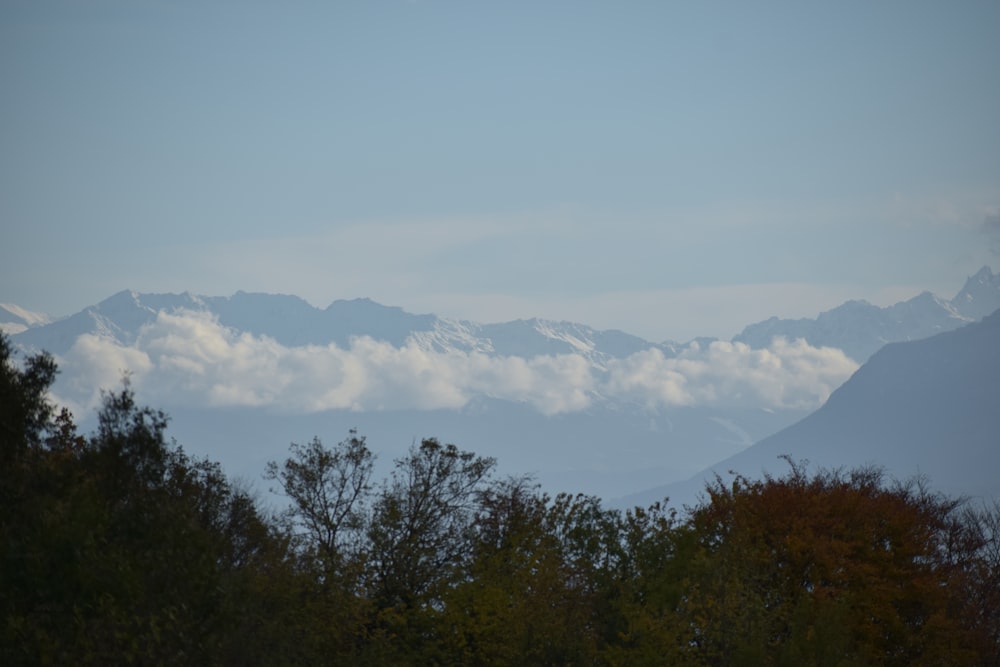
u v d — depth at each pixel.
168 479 118.75
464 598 125.75
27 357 85.31
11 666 65.81
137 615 73.12
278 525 130.88
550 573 122.44
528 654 118.81
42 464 79.31
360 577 131.12
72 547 71.44
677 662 110.62
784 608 123.25
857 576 135.50
